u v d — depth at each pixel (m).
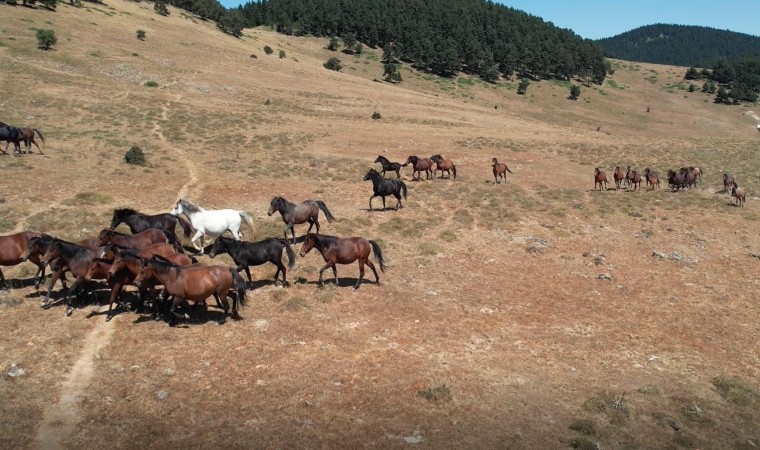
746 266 21.52
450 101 88.75
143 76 64.69
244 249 15.98
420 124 58.56
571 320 15.90
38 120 41.62
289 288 17.00
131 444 9.62
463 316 15.70
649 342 14.77
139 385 11.40
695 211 29.64
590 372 13.03
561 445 10.20
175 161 35.19
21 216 22.11
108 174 30.22
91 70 62.34
